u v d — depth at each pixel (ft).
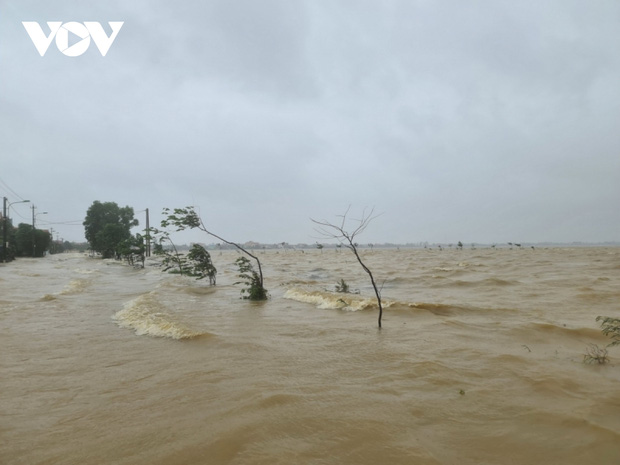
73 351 25.62
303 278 83.25
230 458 11.93
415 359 22.63
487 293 55.52
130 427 14.35
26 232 210.38
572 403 16.08
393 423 14.29
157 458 12.05
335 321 35.17
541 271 90.48
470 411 15.43
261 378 19.53
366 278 82.07
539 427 13.96
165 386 18.78
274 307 43.78
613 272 84.94
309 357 23.47
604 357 22.61
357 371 20.70
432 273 89.71
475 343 26.78
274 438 13.12
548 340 27.76
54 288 61.21
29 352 25.39
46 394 17.98
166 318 34.99
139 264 138.31
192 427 14.14
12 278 78.48
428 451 12.30
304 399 16.52
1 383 19.52
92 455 12.37
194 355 24.27
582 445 12.59
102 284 70.23
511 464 11.64
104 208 204.44
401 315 37.63
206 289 62.64
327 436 13.28
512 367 21.08
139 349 26.04
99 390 18.44
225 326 32.89
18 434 13.98
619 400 16.31
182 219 52.01
